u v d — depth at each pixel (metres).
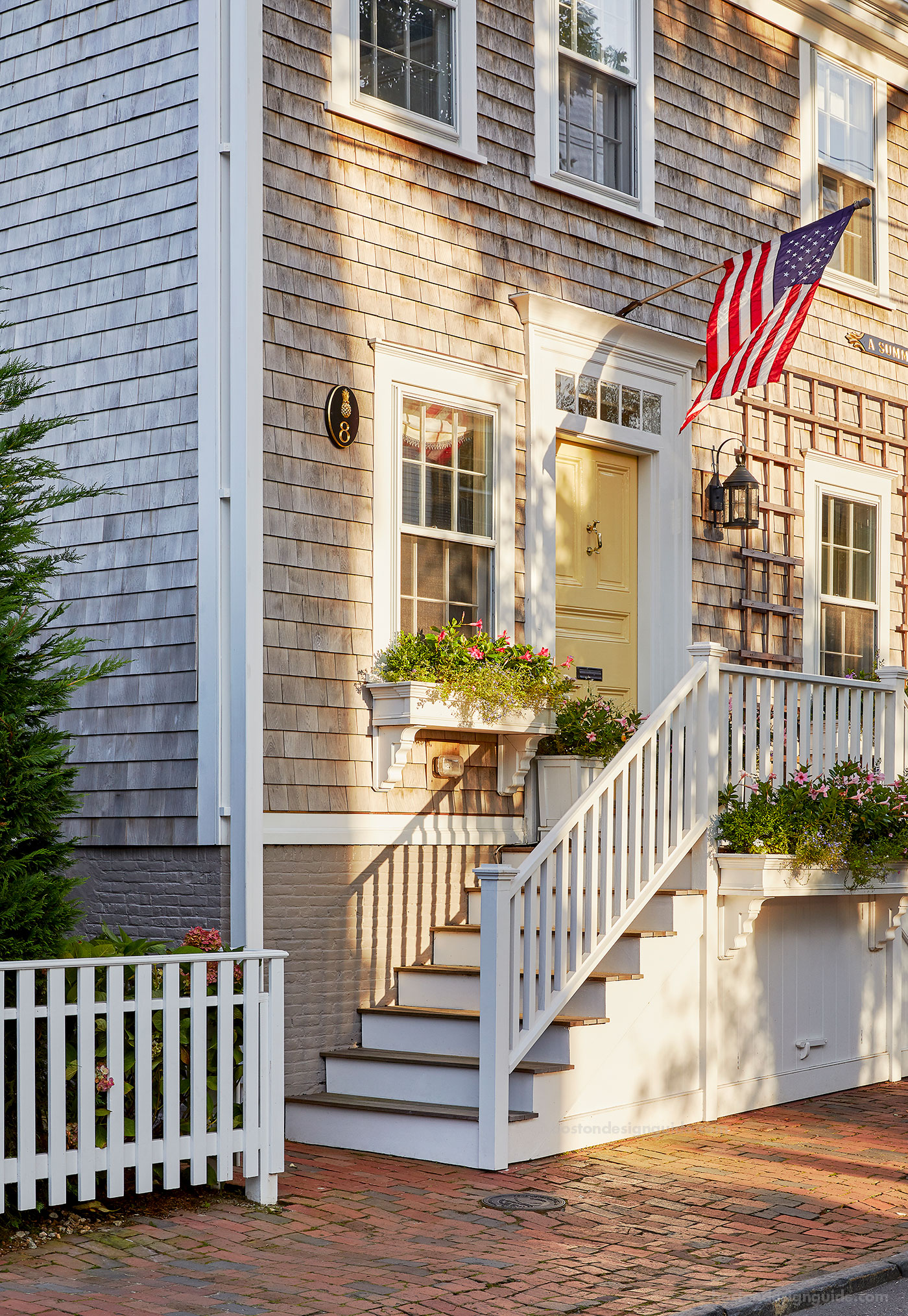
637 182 9.92
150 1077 5.81
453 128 8.63
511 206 8.98
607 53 9.81
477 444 8.71
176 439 7.59
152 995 6.20
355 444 7.94
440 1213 6.04
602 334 9.48
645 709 9.77
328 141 7.93
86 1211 5.82
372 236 8.13
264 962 7.27
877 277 12.14
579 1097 7.23
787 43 11.26
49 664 6.40
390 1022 7.64
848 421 11.73
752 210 10.83
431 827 8.17
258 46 7.50
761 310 8.68
